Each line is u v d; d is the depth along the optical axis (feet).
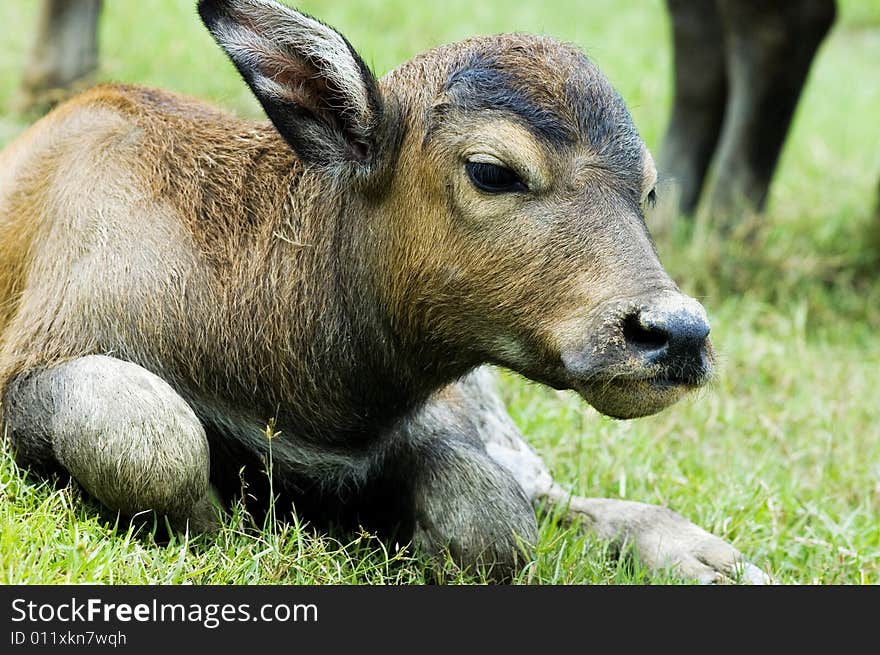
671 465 31.60
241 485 24.26
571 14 77.56
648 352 21.17
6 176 26.71
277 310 24.39
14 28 59.06
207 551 22.79
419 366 24.38
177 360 24.18
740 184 46.68
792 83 45.70
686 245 45.73
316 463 25.02
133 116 26.18
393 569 24.50
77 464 22.66
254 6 23.21
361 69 23.30
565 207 22.39
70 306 24.07
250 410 24.61
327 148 23.95
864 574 27.12
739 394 37.96
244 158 25.40
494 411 30.60
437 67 23.61
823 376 39.22
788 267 45.93
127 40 57.72
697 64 47.80
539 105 22.59
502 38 23.84
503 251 22.62
